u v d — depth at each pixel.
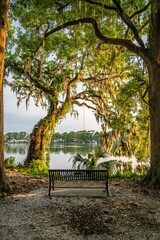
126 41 9.99
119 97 16.34
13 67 16.17
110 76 17.64
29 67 15.62
